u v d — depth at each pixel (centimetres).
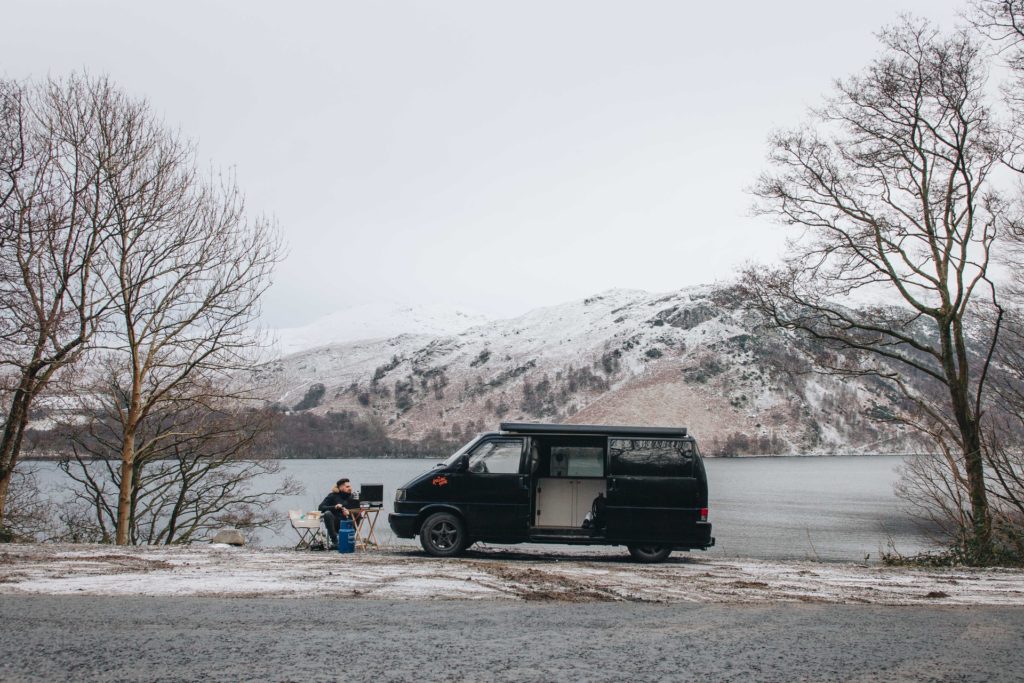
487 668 618
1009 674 630
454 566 1326
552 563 1470
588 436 1562
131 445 2297
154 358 2352
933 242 2011
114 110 2200
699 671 621
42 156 2105
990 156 1938
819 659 671
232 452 2698
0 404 2189
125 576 1122
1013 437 2114
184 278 2311
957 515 2061
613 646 707
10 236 1950
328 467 16250
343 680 575
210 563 1316
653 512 1508
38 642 680
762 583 1217
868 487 10300
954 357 2128
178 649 662
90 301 2166
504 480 1543
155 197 2248
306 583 1080
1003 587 1258
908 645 736
